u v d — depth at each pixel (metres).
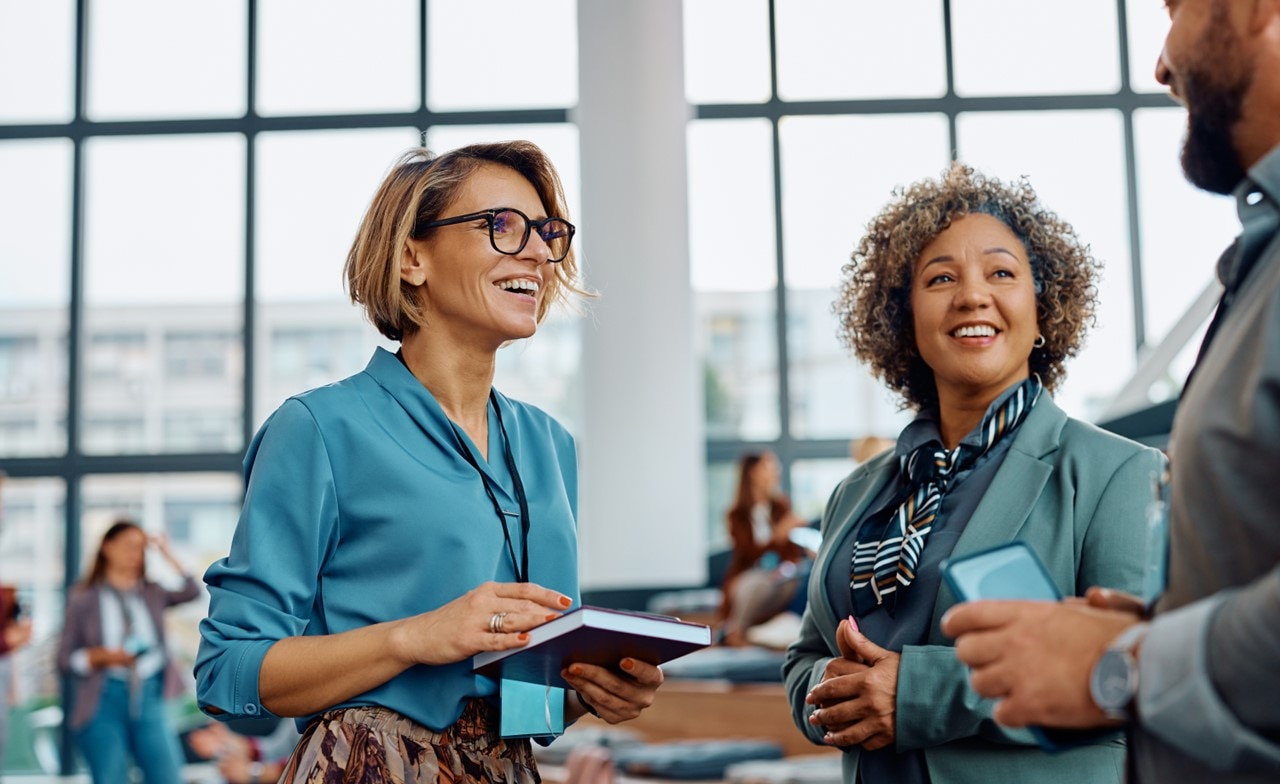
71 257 8.97
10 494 8.85
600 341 8.20
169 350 8.98
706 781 3.89
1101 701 1.04
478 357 1.72
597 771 3.25
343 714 1.54
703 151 9.10
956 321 1.77
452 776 1.54
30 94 9.08
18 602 6.05
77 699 6.27
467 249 1.67
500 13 9.19
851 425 8.88
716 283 9.02
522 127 9.10
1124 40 9.02
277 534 1.59
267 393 8.95
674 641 1.43
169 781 6.31
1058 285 1.83
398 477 1.61
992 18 9.11
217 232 9.03
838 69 9.14
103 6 9.16
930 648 1.61
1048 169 8.98
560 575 1.73
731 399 8.93
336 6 9.19
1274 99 1.11
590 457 8.18
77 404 8.90
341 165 9.08
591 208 8.31
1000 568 1.19
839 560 1.85
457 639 1.45
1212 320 1.17
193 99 9.13
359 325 8.96
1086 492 1.65
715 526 8.85
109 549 6.44
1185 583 1.09
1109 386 8.70
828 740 1.69
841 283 2.05
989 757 1.60
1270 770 0.97
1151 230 8.88
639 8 8.37
